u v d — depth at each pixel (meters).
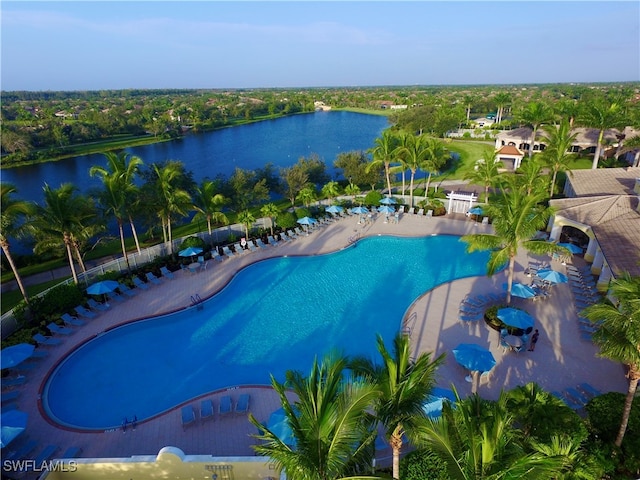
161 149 107.69
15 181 75.69
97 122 125.06
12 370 20.23
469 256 33.75
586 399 17.53
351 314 25.73
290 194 50.66
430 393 10.54
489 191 50.53
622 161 59.03
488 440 8.74
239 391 18.97
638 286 13.00
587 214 31.00
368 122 158.75
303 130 139.00
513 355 20.86
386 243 36.97
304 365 21.20
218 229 37.25
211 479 13.53
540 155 44.53
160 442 16.20
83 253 34.03
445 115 92.00
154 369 20.95
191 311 26.14
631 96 115.69
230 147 107.62
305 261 33.47
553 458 8.56
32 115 156.75
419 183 57.88
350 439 8.94
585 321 23.34
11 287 30.16
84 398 18.97
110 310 25.84
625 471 13.56
